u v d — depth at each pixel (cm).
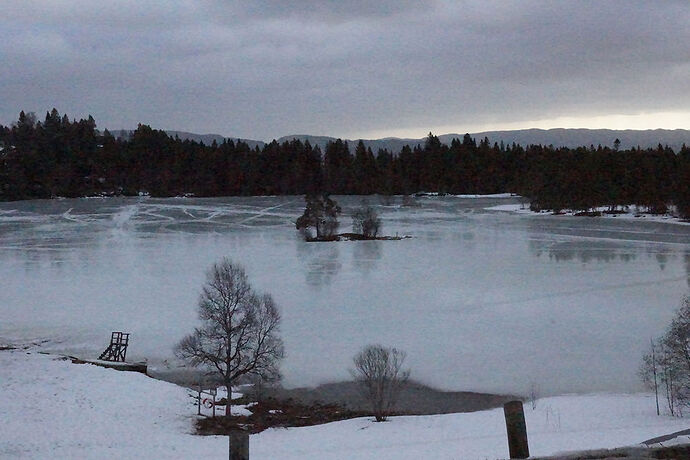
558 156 17925
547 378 3059
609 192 12681
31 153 17488
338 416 2691
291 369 3288
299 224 8944
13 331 4075
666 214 11762
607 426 2050
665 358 2808
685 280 5306
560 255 6906
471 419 2453
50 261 6869
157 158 19325
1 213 12875
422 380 3088
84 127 19488
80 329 4125
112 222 11175
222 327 3084
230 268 5334
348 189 18675
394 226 10369
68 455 2011
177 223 10988
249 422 2608
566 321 4081
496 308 4472
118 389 2911
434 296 4894
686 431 1340
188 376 3288
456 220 11338
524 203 15112
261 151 19975
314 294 5031
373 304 4659
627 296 4741
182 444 2194
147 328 4138
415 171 19500
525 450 1078
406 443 2016
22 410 2561
